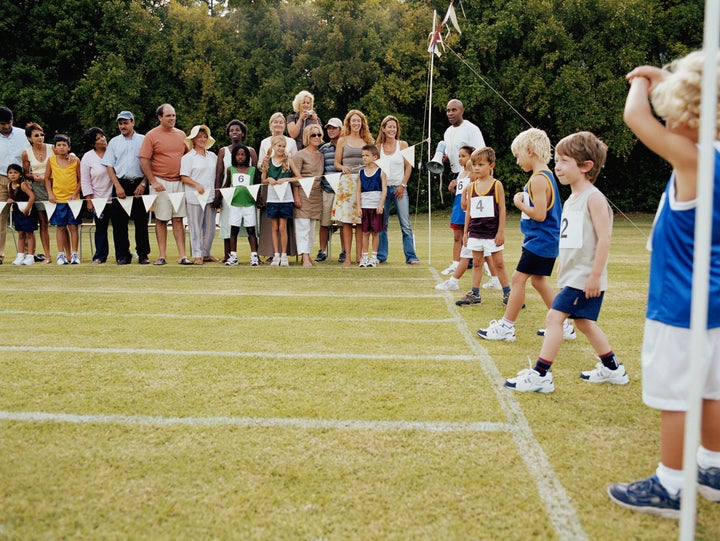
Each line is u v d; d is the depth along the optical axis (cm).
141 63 2220
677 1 2094
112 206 824
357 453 240
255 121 2258
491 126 2156
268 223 835
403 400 300
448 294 608
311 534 185
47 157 855
